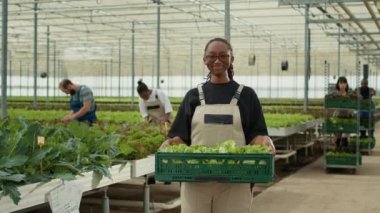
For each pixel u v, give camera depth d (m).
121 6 19.05
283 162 14.14
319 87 45.31
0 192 4.12
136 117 14.95
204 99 4.01
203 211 3.95
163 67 48.84
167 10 20.66
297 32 27.62
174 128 4.12
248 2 18.22
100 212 7.92
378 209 8.27
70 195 4.79
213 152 3.73
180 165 3.73
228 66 3.97
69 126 6.24
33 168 4.72
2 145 4.66
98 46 36.12
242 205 3.92
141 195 9.30
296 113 17.64
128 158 6.35
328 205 8.55
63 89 10.15
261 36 29.50
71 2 19.09
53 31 28.53
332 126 12.35
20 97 42.50
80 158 5.41
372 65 44.69
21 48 38.22
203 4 17.95
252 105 4.00
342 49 36.19
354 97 12.24
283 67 25.59
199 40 32.03
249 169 3.66
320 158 15.05
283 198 9.09
